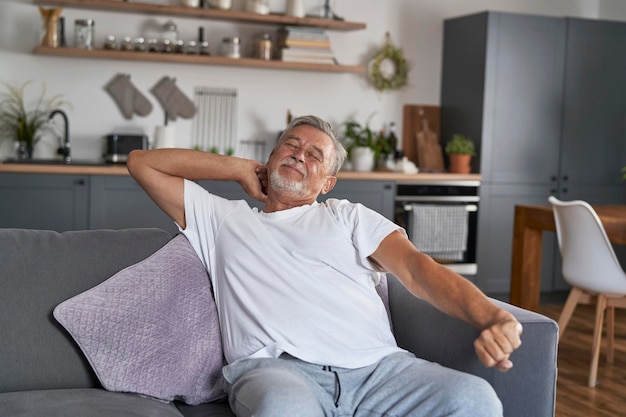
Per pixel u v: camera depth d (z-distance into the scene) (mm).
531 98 6000
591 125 6188
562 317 4184
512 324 1987
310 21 5766
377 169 6090
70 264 2324
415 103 6391
